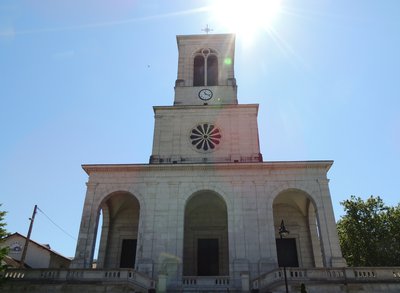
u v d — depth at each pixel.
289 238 35.19
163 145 37.34
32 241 44.38
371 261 39.47
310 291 23.66
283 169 33.00
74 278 25.00
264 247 29.62
